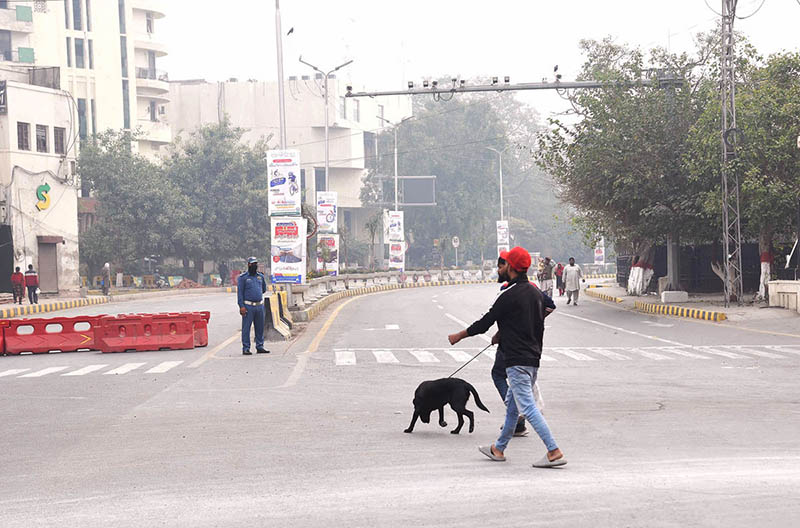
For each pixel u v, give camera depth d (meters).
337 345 23.81
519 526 6.54
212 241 80.38
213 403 13.92
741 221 35.81
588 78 45.69
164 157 84.94
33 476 8.92
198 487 8.17
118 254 74.94
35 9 80.56
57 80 58.34
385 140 111.31
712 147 33.38
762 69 35.00
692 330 27.55
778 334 25.33
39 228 54.25
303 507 7.29
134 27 93.00
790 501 7.18
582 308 40.25
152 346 23.59
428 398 10.83
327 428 11.43
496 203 118.25
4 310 40.94
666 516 6.74
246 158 84.31
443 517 6.84
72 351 24.19
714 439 10.30
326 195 52.03
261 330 22.09
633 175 36.81
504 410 12.88
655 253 48.31
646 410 12.62
